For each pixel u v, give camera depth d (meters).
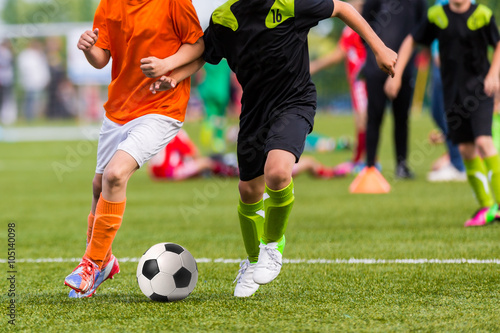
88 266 10.71
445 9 17.61
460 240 16.09
